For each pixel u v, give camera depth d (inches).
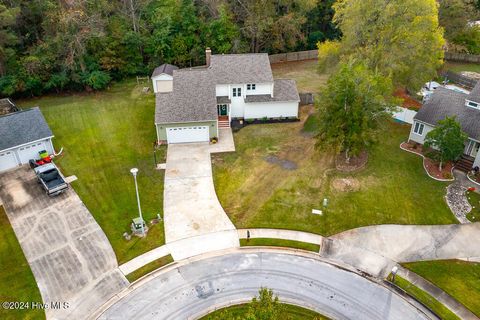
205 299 920.3
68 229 1115.9
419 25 1512.1
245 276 979.3
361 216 1160.8
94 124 1662.2
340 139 1254.9
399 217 1157.1
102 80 1969.7
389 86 1370.6
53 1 1924.2
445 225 1129.4
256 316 644.7
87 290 940.0
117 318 876.6
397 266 1002.1
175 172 1359.5
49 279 966.4
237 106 1700.3
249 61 1697.8
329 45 1716.3
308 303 909.8
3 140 1337.4
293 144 1519.4
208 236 1094.4
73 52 1868.8
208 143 1535.4
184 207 1198.3
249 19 2274.9
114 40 2060.8
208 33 2237.9
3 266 1000.2
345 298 924.0
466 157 1374.3
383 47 1561.3
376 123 1323.8
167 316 882.1
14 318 870.4
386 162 1400.1
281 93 1685.5
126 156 1445.6
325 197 1235.2
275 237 1091.3
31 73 1852.9
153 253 1040.8
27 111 1413.6
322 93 1325.0
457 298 917.8
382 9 1510.8
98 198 1234.0
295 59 2517.2
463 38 2390.5
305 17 2463.1
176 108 1498.5
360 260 1023.0
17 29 1951.3
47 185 1236.5
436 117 1409.9
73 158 1430.9
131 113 1754.4
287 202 1216.2
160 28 2178.9
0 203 1213.1
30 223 1136.8
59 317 876.0
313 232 1107.9
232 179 1323.8
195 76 1589.6
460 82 2096.5
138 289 944.9
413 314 887.1
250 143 1531.7
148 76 2148.1
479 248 1055.6
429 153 1369.3
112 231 1107.9
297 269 998.4
